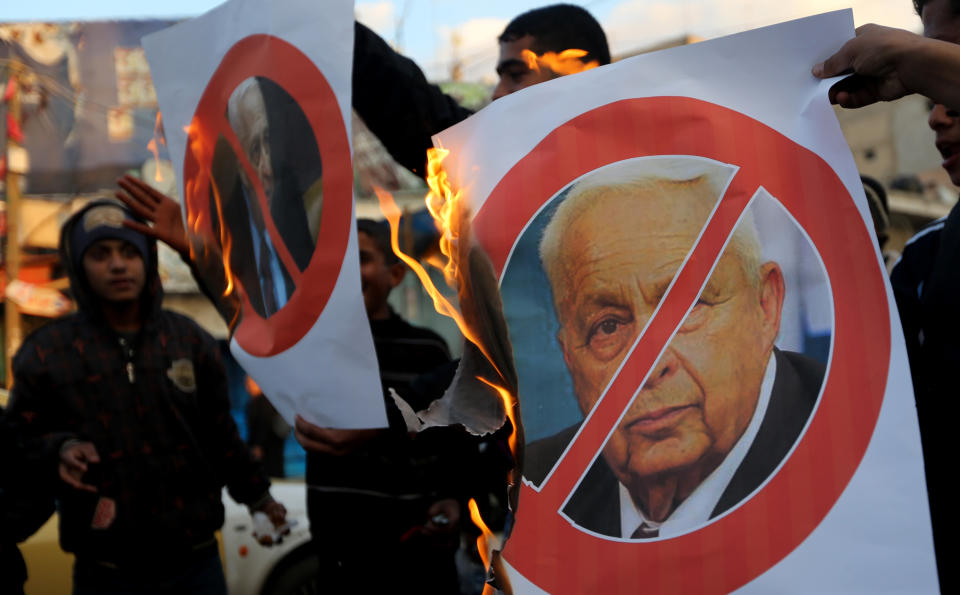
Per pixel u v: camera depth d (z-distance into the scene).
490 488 1.84
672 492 0.97
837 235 0.98
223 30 1.39
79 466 2.12
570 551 0.98
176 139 1.49
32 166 7.52
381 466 1.99
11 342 7.71
